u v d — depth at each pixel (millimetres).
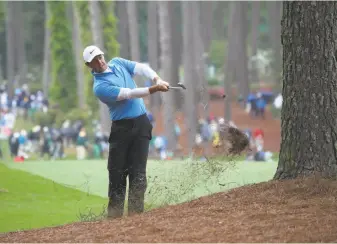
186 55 83625
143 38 131875
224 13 137000
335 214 14195
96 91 16844
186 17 85062
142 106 17219
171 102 72938
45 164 36312
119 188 17234
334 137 17000
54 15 99750
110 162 17203
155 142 66750
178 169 19672
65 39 99000
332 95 17031
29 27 140625
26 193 26109
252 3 126000
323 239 12680
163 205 17188
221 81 127688
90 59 16703
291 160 17156
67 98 98188
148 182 18922
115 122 17062
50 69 123000
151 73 17047
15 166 34531
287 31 17219
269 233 13172
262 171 28828
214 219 14391
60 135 72000
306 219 13945
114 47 86000
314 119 16969
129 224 14719
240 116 104000
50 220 20547
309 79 17000
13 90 125875
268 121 99812
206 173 18219
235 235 13188
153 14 106188
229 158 18125
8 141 75562
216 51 134125
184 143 70062
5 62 145125
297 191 15891
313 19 16953
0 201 24297
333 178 16516
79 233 14586
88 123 84000
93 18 85000
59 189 26875
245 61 109250
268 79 132625
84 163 36656
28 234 15289
